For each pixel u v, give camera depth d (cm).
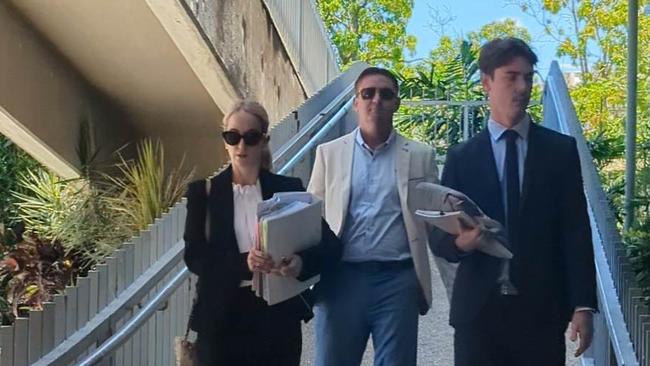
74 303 471
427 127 1465
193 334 595
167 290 519
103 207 902
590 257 404
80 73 978
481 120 1447
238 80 980
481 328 409
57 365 432
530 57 407
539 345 406
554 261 408
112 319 488
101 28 895
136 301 509
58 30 902
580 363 638
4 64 868
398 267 466
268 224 395
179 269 571
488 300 407
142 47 922
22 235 1025
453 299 418
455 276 420
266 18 1117
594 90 2431
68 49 933
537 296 404
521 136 411
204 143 1073
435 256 433
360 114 475
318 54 1495
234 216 416
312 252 412
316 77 1486
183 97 1011
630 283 466
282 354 416
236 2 970
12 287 890
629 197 696
